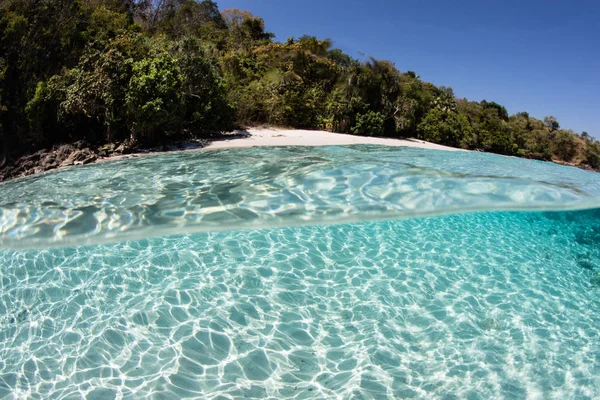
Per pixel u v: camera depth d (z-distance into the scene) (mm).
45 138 13727
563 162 36406
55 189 7012
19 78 14719
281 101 19297
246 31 32719
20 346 3400
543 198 7133
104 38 16469
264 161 9430
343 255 5016
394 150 14078
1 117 14180
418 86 26344
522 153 29297
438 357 3367
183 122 13156
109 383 3006
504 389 3043
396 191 6820
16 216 5652
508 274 4848
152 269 4496
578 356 3432
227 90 16234
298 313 3877
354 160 9789
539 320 3943
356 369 3197
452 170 8859
